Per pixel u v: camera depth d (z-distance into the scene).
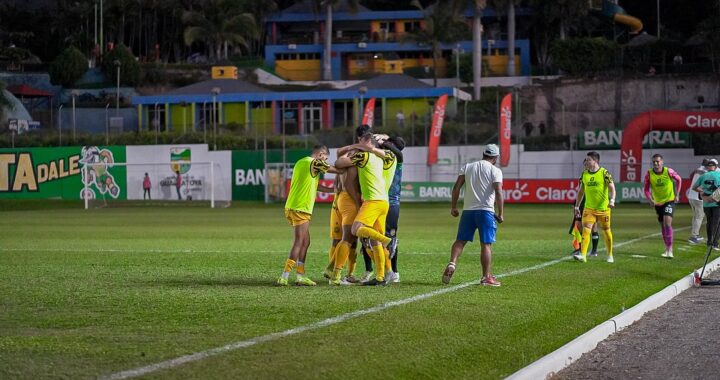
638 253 26.70
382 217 17.52
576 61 117.62
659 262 24.22
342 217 17.78
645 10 142.12
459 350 10.93
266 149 79.62
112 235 36.03
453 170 76.75
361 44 130.62
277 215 57.22
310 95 99.81
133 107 109.12
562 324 13.25
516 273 20.11
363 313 13.48
